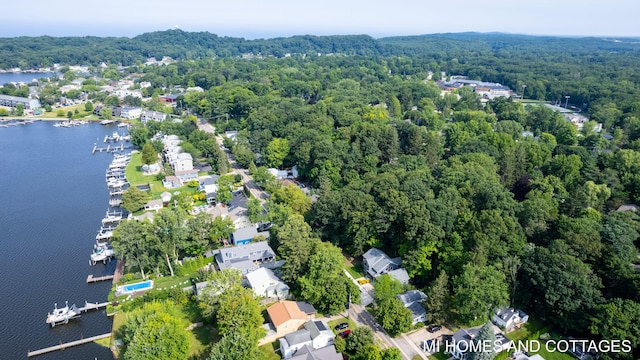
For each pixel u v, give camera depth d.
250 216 127.12
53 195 158.50
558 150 157.12
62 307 96.25
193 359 77.94
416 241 97.62
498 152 151.62
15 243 123.88
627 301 76.50
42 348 84.38
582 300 80.25
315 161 151.38
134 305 92.25
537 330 84.38
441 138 187.00
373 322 87.19
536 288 85.94
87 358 81.88
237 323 77.94
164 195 149.00
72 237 127.62
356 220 105.44
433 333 83.88
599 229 95.25
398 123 179.62
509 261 89.25
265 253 109.75
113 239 117.12
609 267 86.25
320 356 73.38
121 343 83.88
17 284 104.62
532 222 99.94
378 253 105.19
